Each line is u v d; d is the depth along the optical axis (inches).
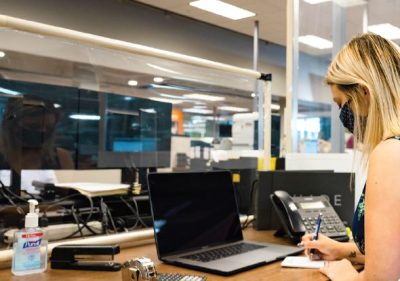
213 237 51.0
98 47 52.3
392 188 31.6
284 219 58.3
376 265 31.4
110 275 38.8
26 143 53.6
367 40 37.3
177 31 229.0
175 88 65.6
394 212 31.4
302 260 45.3
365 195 34.1
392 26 205.9
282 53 284.5
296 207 59.0
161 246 45.1
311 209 60.4
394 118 34.2
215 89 69.6
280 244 55.1
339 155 79.0
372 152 34.3
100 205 55.7
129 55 56.6
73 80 58.2
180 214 48.6
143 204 59.5
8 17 43.3
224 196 54.9
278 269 42.9
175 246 46.4
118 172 62.2
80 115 58.1
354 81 36.2
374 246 31.6
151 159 64.9
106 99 59.8
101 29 196.9
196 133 104.8
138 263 34.7
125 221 56.1
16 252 38.7
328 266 42.4
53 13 179.5
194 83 66.9
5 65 50.5
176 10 212.1
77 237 50.4
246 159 76.1
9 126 52.0
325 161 79.8
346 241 57.0
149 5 205.5
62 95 56.3
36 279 37.4
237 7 204.2
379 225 31.6
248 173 71.9
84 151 58.7
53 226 50.3
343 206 67.3
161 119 65.8
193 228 49.3
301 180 66.6
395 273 31.0
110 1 199.3
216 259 44.4
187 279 36.9
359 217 39.5
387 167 32.1
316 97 114.0
